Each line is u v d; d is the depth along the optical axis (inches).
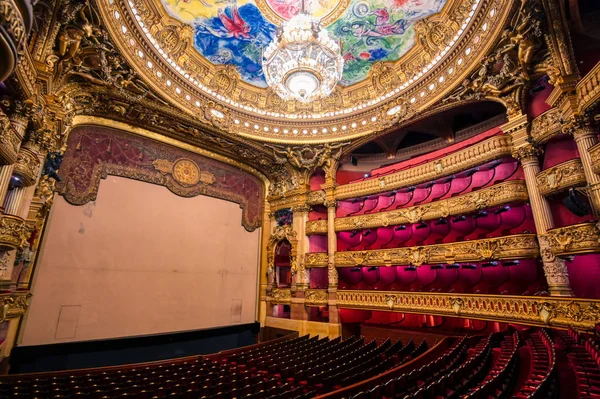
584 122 309.9
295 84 377.4
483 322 506.9
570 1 307.1
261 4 445.4
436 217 495.2
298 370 294.5
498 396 169.9
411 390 210.2
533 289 413.7
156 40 442.6
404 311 484.4
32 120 282.7
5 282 288.7
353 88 580.7
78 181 436.5
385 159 690.8
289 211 674.8
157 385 238.1
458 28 429.4
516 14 325.7
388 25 470.3
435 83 471.5
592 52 331.0
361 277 633.6
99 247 441.7
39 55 296.8
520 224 452.8
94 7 315.9
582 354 227.6
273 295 643.5
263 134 580.1
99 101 440.1
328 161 628.7
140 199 500.7
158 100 458.3
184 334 508.1
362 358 325.7
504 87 411.2
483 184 502.3
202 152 596.7
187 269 535.2
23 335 360.8
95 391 217.6
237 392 215.3
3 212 252.5
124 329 445.7
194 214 566.6
